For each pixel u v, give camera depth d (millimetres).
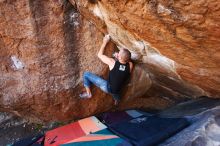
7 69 4445
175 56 3502
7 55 4316
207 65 3371
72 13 4035
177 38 2938
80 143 4461
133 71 5004
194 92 5082
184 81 4547
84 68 4512
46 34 4102
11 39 4141
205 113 4559
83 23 4176
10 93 4602
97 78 4469
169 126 4523
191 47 3020
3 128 5363
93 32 4305
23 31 4051
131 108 5859
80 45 4332
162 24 2805
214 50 2885
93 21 4047
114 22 3512
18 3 3824
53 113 5008
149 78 5461
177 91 5484
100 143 4402
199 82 4203
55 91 4582
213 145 3838
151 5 2607
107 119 5367
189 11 2416
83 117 5273
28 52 4250
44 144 4645
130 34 3611
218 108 4578
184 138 4031
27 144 4715
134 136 4434
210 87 4262
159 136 4281
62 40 4188
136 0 2672
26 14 3904
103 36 4418
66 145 4461
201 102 5164
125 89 5129
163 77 4941
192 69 3723
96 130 4875
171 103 6195
